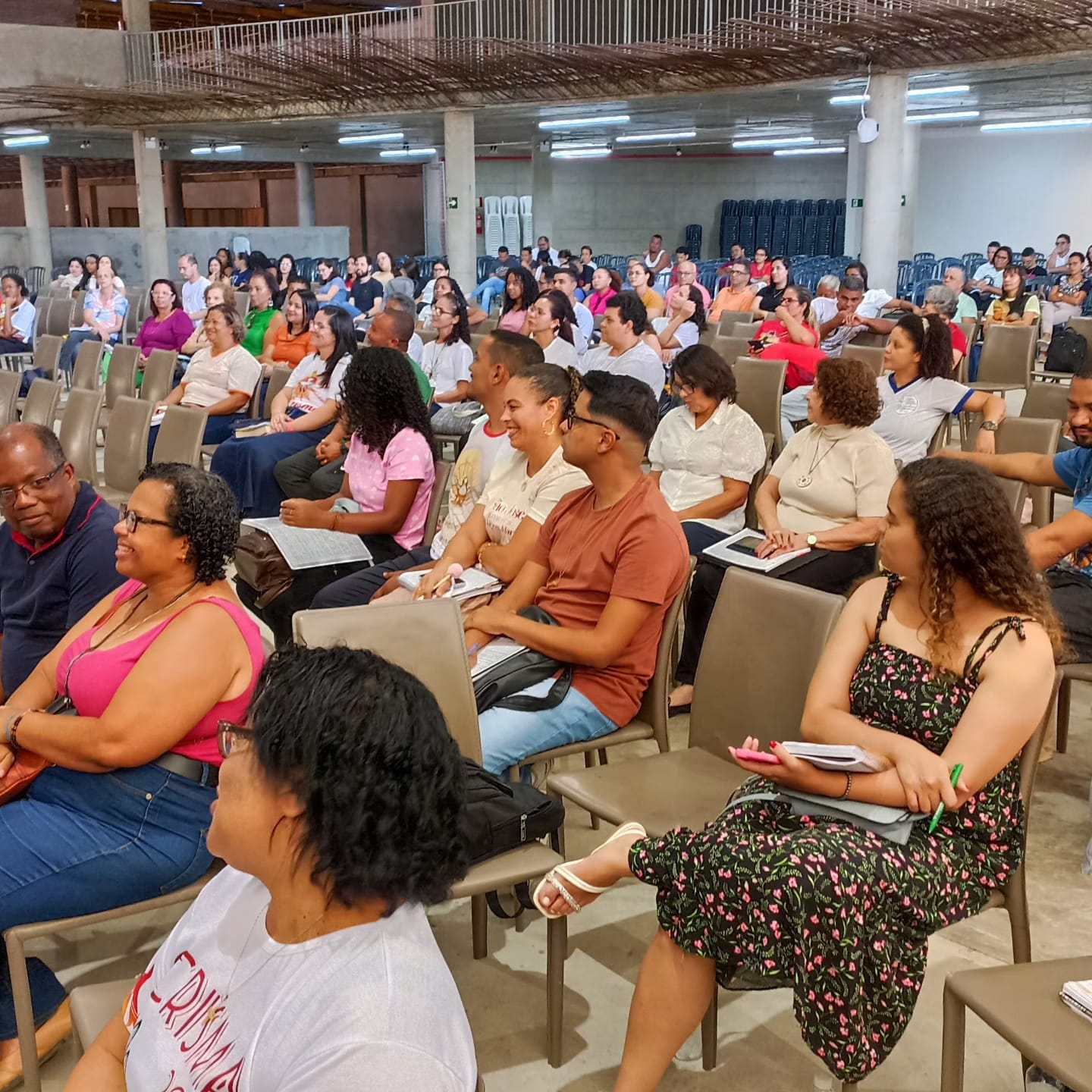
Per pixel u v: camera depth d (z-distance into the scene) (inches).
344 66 509.0
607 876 72.9
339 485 164.6
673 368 149.3
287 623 136.8
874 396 131.5
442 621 85.3
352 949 37.8
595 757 116.7
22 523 93.4
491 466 127.0
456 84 525.7
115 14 789.2
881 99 417.1
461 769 40.1
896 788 68.1
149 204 674.2
